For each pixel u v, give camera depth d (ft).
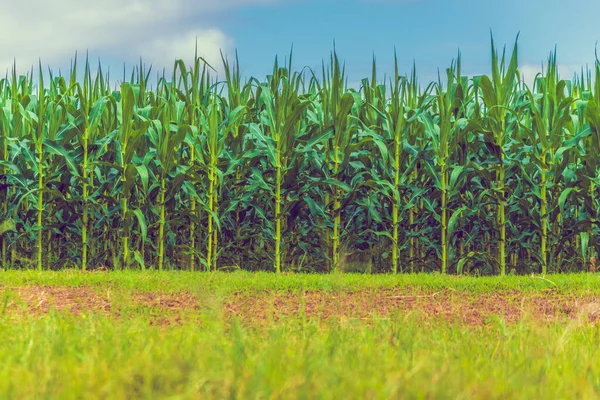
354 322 15.17
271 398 7.62
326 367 8.78
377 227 34.06
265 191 32.81
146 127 30.76
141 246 33.55
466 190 33.09
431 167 31.53
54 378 8.64
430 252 34.37
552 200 32.71
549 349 12.12
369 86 34.45
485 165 33.83
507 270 33.35
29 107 35.12
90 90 33.76
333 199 32.14
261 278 25.80
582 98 33.40
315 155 31.86
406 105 36.22
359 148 34.40
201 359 8.98
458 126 31.81
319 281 24.31
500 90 31.40
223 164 32.55
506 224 32.40
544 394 8.60
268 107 31.45
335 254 31.83
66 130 32.37
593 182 31.45
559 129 31.14
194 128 31.76
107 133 34.68
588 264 32.19
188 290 21.98
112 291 21.59
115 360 9.70
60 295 21.01
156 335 12.03
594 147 30.81
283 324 14.57
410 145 33.12
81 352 10.69
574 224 31.83
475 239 34.58
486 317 18.65
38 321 14.70
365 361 9.63
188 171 31.37
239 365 8.93
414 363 9.77
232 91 33.86
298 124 35.09
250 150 32.30
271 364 8.69
